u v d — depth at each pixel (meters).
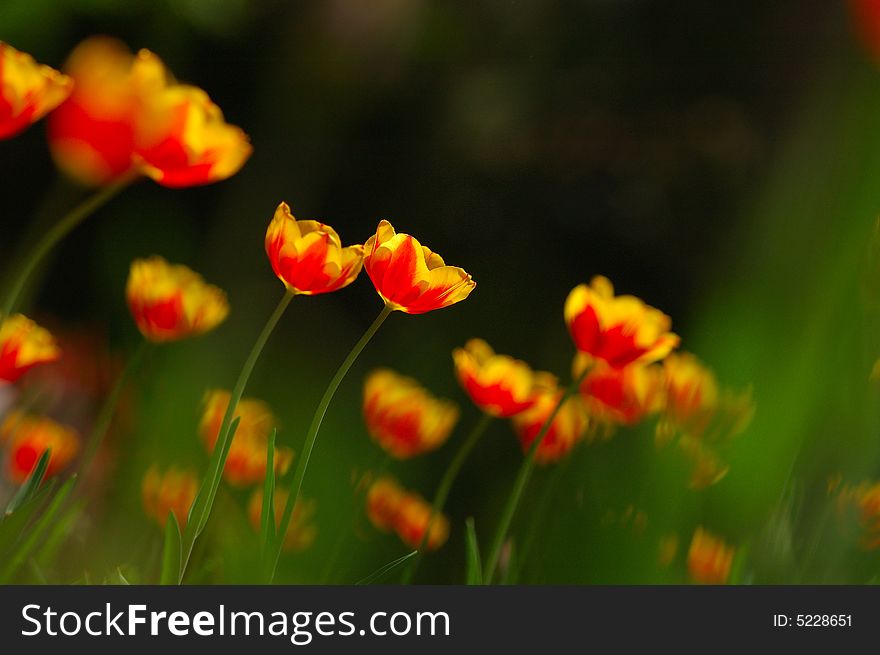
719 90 7.59
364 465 2.54
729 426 2.34
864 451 2.23
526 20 8.16
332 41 7.63
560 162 7.98
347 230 7.96
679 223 7.56
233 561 2.25
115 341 4.73
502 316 7.50
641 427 2.45
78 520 2.33
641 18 8.02
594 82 8.05
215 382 3.12
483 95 8.11
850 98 2.67
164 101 1.98
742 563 2.18
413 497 2.59
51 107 1.97
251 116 7.73
